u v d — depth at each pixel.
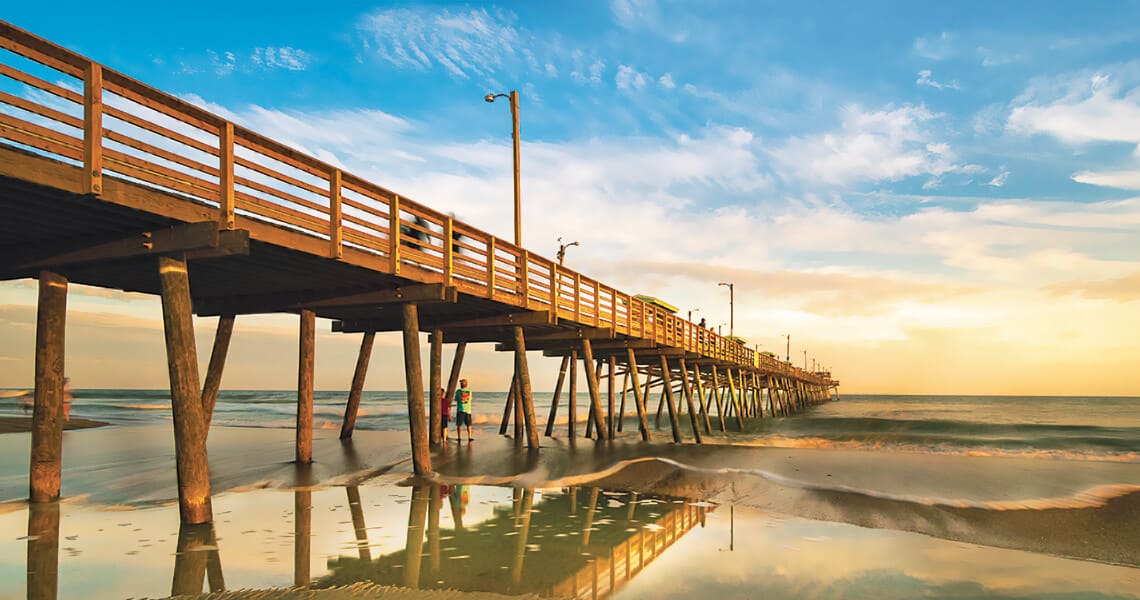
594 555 7.43
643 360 31.73
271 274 11.68
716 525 9.27
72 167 6.55
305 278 12.14
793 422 41.97
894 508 10.44
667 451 17.16
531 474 13.28
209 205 8.25
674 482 12.66
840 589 6.35
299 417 14.45
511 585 6.20
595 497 11.23
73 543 7.45
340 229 9.97
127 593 5.74
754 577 6.67
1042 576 6.92
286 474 13.01
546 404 82.25
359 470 13.59
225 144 8.07
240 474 13.02
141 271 10.51
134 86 7.16
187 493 8.17
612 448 18.05
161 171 7.41
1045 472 13.96
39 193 6.58
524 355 17.48
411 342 13.04
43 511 9.12
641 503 10.80
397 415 47.62
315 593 5.75
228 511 9.47
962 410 80.12
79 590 5.82
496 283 14.83
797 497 11.31
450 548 7.60
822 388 126.06
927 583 6.60
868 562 7.38
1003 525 9.40
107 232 8.43
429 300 12.66
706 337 30.08
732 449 17.98
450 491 11.51
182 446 8.18
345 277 12.02
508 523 9.05
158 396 124.88
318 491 11.32
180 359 8.11
